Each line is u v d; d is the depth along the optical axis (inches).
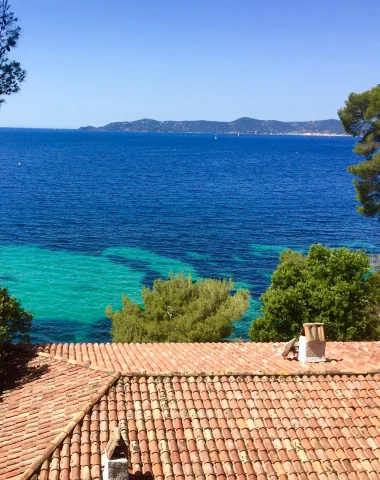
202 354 794.2
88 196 5078.7
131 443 552.4
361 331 1192.8
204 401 626.8
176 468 528.7
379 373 698.2
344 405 637.3
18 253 2952.8
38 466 514.9
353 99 1801.2
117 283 2490.2
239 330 1955.0
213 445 563.5
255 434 583.8
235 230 3703.3
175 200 5014.8
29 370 761.0
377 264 2623.0
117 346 852.0
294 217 4202.8
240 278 2610.7
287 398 643.5
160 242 3316.9
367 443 586.2
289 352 778.2
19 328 890.1
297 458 559.5
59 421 591.2
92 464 520.1
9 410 658.8
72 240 3289.9
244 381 667.4
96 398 613.3
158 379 659.4
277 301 1186.0
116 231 3575.3
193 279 2571.4
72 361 743.1
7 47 770.8
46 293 2320.4
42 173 6811.0
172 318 1302.9
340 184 6545.3
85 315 2087.8
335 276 1211.9
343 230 3740.2
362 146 1803.6
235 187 6077.8
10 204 4426.7
